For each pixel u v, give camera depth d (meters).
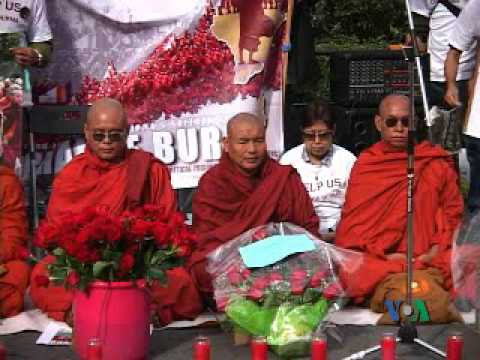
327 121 4.68
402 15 7.88
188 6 5.13
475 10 4.98
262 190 4.14
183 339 3.86
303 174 4.73
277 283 3.66
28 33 4.79
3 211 4.20
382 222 4.32
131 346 3.49
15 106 4.66
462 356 3.61
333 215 4.72
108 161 4.18
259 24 5.19
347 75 5.67
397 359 3.55
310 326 3.61
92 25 5.08
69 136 5.09
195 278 4.05
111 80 5.12
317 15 7.71
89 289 3.46
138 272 3.48
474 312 3.81
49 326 3.94
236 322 3.65
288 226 3.95
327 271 3.72
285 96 5.50
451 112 5.48
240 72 5.20
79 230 3.44
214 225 4.16
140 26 5.11
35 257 4.33
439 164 4.38
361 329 3.96
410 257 3.64
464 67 5.45
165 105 5.17
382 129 4.43
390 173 4.36
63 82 5.09
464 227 3.71
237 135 4.11
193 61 5.16
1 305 4.03
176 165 5.21
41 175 5.09
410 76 3.63
